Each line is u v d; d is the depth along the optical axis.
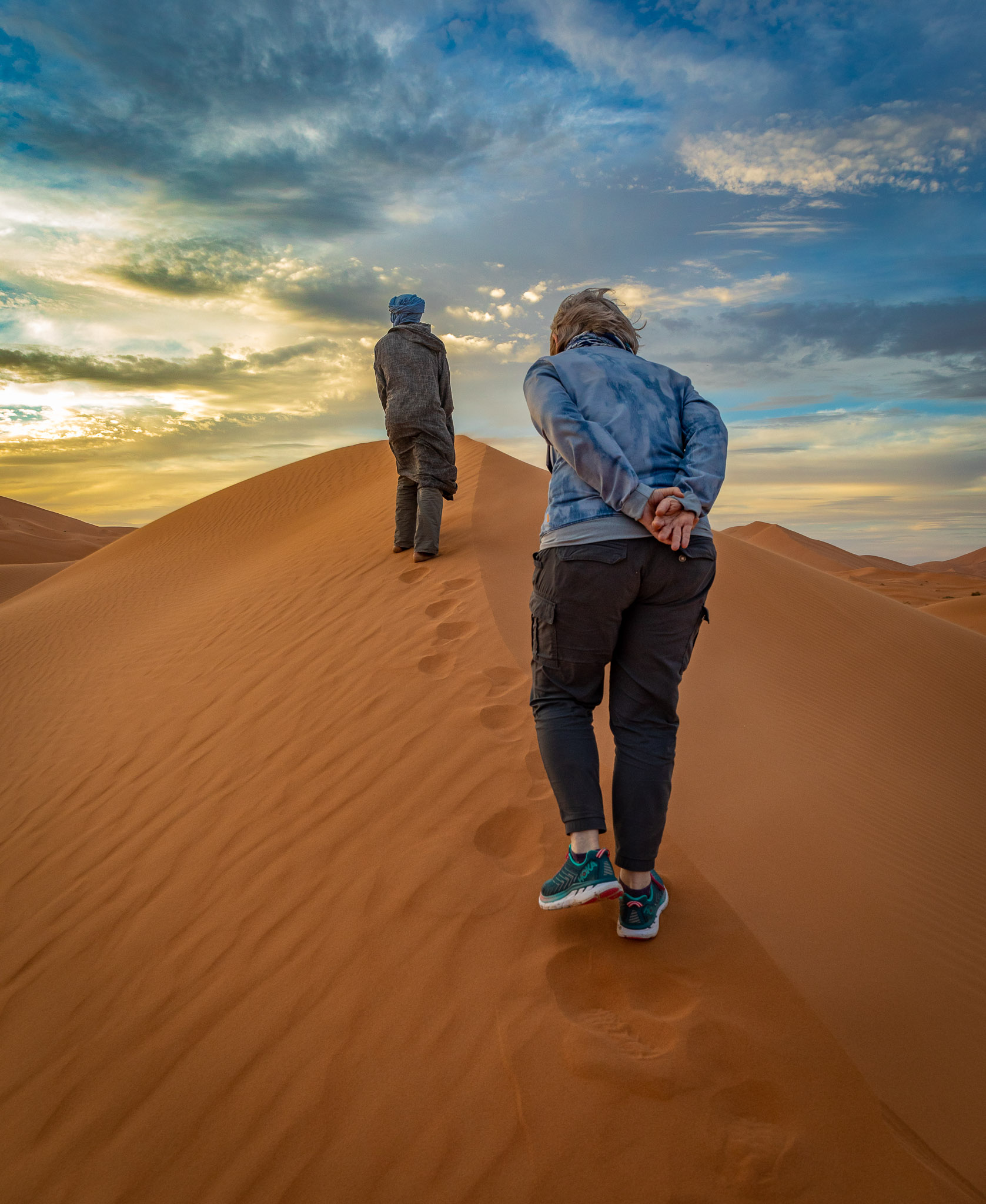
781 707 4.09
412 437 5.13
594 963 1.84
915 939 2.01
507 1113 1.51
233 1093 1.78
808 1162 1.35
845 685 5.09
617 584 1.73
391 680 3.67
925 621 8.18
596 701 1.95
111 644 7.45
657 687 1.82
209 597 7.86
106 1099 1.90
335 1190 1.48
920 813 3.12
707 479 1.76
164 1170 1.66
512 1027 1.70
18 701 6.48
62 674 6.88
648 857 1.79
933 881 2.44
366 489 12.60
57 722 5.43
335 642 4.48
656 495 1.68
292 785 3.09
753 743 3.32
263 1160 1.59
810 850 2.40
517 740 2.87
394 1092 1.63
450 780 2.73
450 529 6.05
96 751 4.51
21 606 12.84
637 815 1.78
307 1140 1.60
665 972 1.78
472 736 2.97
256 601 6.34
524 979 1.83
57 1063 2.09
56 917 2.85
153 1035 2.06
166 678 5.35
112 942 2.57
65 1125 1.87
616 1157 1.39
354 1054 1.76
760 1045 1.57
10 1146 1.87
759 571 7.09
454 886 2.21
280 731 3.63
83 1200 1.65
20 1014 2.36
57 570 33.38
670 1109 1.46
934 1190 1.30
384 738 3.16
